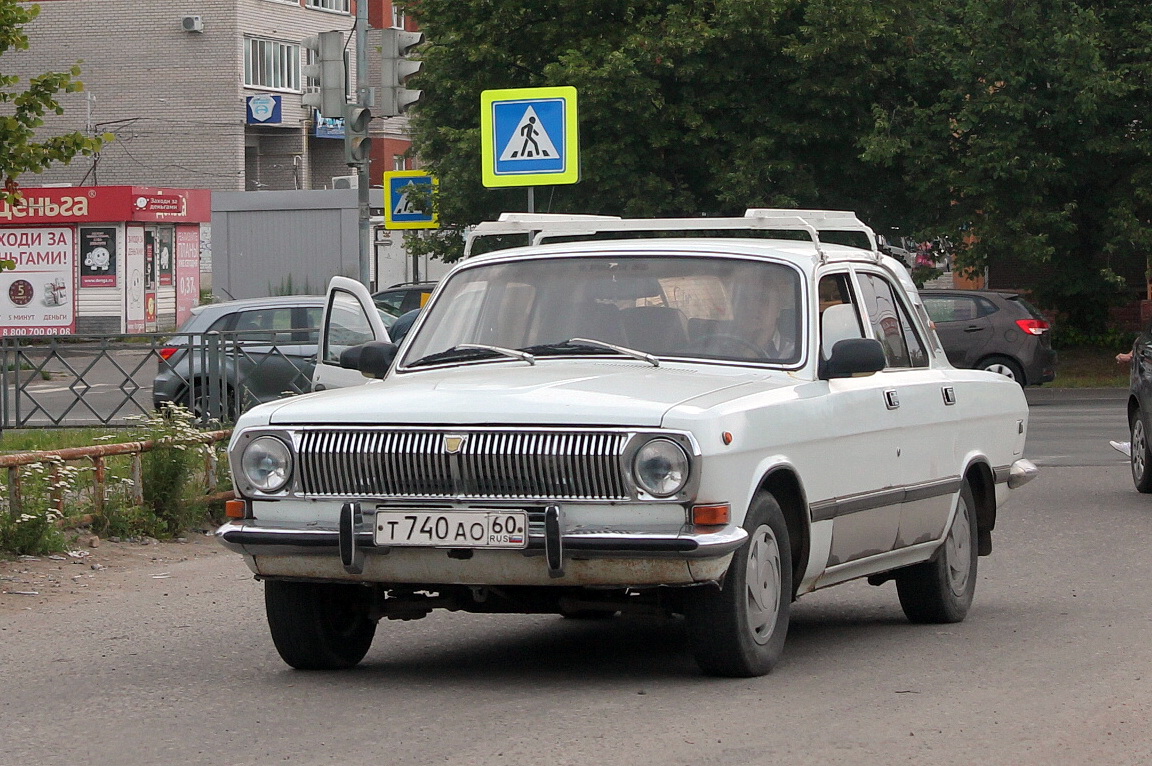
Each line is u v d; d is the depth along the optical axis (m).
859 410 17.36
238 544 15.64
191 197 104.81
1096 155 69.25
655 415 14.63
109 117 150.88
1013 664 17.05
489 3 69.38
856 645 18.39
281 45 153.75
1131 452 34.50
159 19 149.50
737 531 14.82
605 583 14.77
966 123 67.44
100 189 98.00
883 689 15.62
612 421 14.66
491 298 18.17
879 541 18.11
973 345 61.94
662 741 13.41
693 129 67.06
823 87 67.00
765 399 15.75
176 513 28.80
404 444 15.09
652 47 65.25
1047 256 67.25
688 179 70.62
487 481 14.91
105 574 24.66
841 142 70.12
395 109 45.25
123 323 98.75
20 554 25.50
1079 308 78.12
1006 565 25.02
